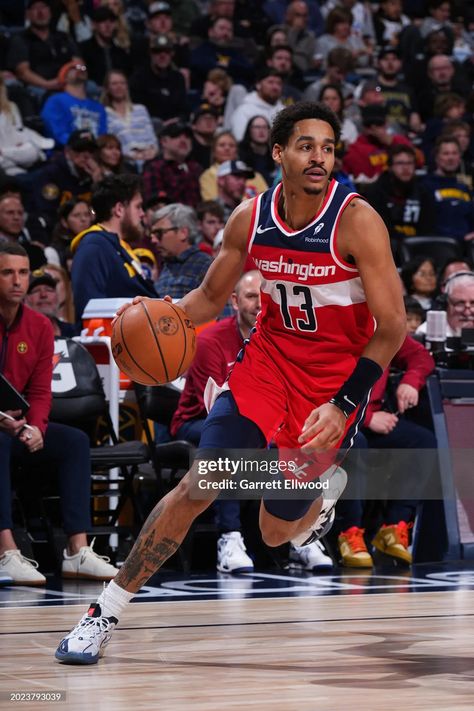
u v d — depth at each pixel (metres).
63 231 12.81
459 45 23.30
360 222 4.80
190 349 5.15
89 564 8.20
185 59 19.78
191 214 10.79
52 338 8.53
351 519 9.31
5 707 3.92
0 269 8.25
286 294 5.02
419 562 9.65
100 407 9.00
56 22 18.70
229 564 8.77
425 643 5.40
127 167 15.47
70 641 4.86
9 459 8.11
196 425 8.96
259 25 21.59
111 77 16.45
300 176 4.77
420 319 11.66
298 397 5.10
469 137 18.73
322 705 3.96
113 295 9.76
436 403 9.61
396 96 20.44
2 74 15.83
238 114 17.44
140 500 9.58
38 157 15.02
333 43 21.58
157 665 4.82
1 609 6.63
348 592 7.54
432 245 14.18
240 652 5.17
